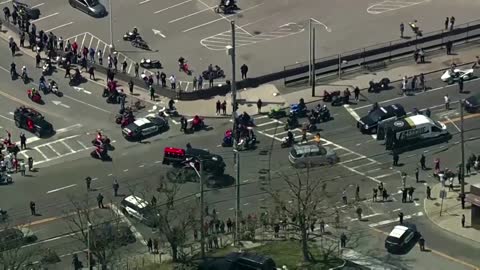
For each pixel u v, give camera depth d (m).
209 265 195.88
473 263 198.88
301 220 197.75
